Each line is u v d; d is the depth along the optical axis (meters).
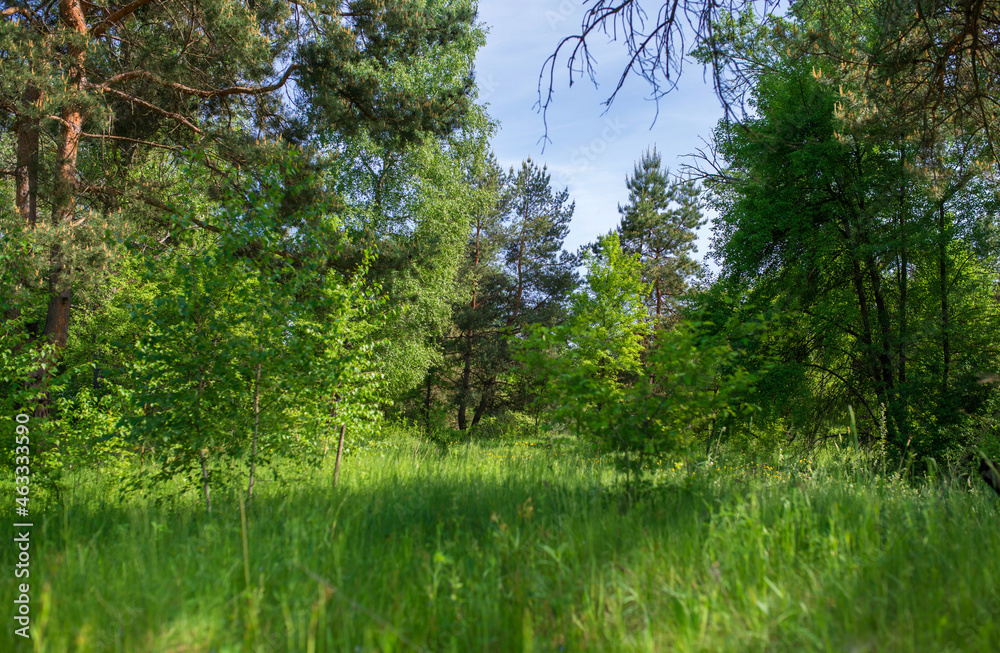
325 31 12.67
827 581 3.03
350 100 13.71
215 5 10.84
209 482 6.11
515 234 31.56
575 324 5.89
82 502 6.16
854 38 6.25
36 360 6.57
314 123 13.27
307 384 6.36
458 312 28.03
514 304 30.81
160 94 12.41
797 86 11.97
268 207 6.32
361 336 7.59
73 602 2.97
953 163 8.36
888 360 12.84
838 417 13.26
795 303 13.05
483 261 30.14
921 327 12.22
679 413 5.38
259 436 6.09
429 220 19.52
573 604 2.91
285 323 6.13
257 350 5.88
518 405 29.98
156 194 11.62
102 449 7.44
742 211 14.37
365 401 7.70
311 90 12.82
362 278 8.02
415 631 2.74
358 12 13.19
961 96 6.30
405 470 7.87
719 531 3.72
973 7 5.19
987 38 5.52
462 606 2.97
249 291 6.02
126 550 3.69
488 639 2.66
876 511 4.01
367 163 19.06
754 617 2.64
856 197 12.89
